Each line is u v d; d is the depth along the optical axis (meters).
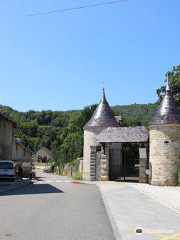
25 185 23.39
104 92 33.34
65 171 53.38
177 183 24.19
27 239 6.91
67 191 18.86
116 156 32.22
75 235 7.46
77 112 146.88
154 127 25.09
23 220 9.10
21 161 42.31
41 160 106.31
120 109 117.12
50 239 6.98
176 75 38.75
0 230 7.73
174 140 24.52
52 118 150.50
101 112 32.25
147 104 119.81
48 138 117.94
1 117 31.16
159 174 24.44
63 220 9.32
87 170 31.70
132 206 12.98
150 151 25.42
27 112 154.50
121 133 28.25
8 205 12.16
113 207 12.62
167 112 24.97
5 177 26.50
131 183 26.09
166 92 26.16
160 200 15.09
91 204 13.27
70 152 60.56
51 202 13.34
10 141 31.97
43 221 9.05
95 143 31.50
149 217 10.33
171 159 24.39
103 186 23.23
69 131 91.19
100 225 8.80
